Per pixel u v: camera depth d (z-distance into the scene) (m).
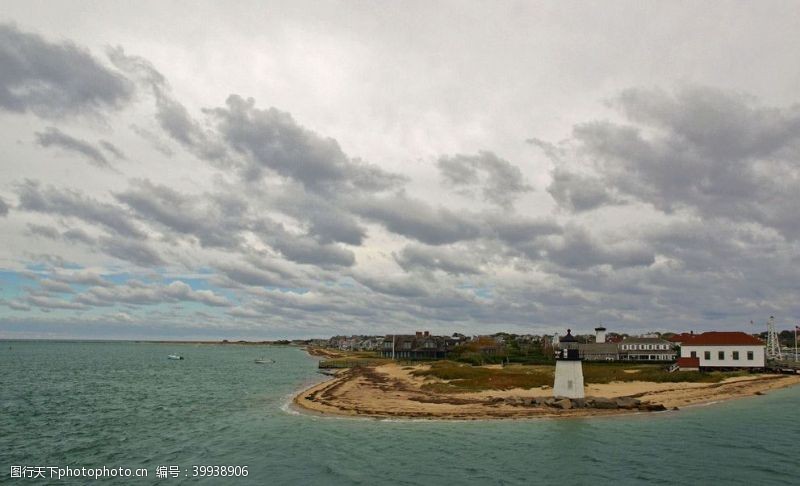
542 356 142.50
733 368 93.25
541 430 44.03
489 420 48.28
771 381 79.81
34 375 112.06
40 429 46.22
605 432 43.00
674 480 30.41
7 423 49.28
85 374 117.69
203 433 44.03
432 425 46.44
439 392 69.19
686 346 96.31
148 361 188.62
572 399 55.72
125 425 48.28
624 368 102.25
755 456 35.16
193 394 75.94
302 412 54.34
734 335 96.88
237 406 60.97
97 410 58.38
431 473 32.34
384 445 39.16
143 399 69.44
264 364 173.00
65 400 67.88
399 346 173.00
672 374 83.94
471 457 35.72
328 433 43.44
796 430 43.38
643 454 36.00
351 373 112.75
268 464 34.16
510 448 38.00
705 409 54.59
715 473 31.55
